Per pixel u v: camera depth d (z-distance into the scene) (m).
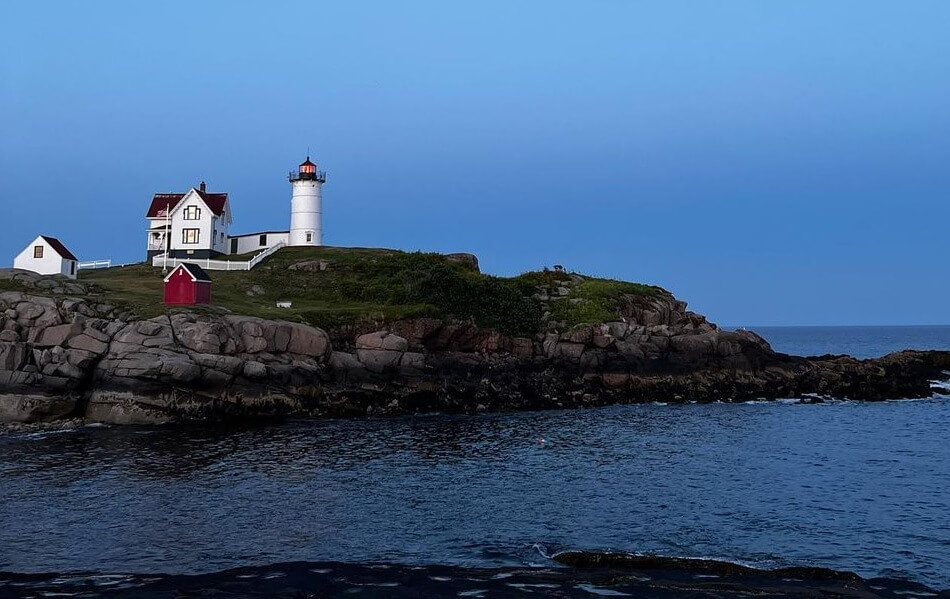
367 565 21.95
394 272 70.50
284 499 28.77
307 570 21.45
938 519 27.56
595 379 61.78
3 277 53.00
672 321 74.12
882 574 21.98
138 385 44.81
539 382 59.62
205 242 78.94
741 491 31.34
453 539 24.55
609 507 28.55
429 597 19.67
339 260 75.12
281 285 69.19
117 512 26.67
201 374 45.91
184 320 47.78
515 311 65.62
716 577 21.27
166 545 23.47
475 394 55.69
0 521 25.44
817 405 62.50
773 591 20.27
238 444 39.03
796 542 24.80
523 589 20.27
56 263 64.00
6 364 43.94
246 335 48.94
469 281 67.12
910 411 58.97
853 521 27.17
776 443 43.09
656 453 39.31
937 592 20.53
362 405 51.25
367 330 55.47
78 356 45.09
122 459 35.06
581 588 20.38
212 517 26.36
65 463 34.09
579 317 67.69
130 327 46.50
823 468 36.31
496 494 30.17
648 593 20.09
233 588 20.05
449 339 58.38
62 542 23.55
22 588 19.88
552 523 26.44
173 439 40.16
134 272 71.88
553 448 40.16
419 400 53.19
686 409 58.31
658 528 26.08
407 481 32.03
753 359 68.56
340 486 30.92
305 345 50.75
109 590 19.81
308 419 48.09
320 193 88.50
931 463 37.84
